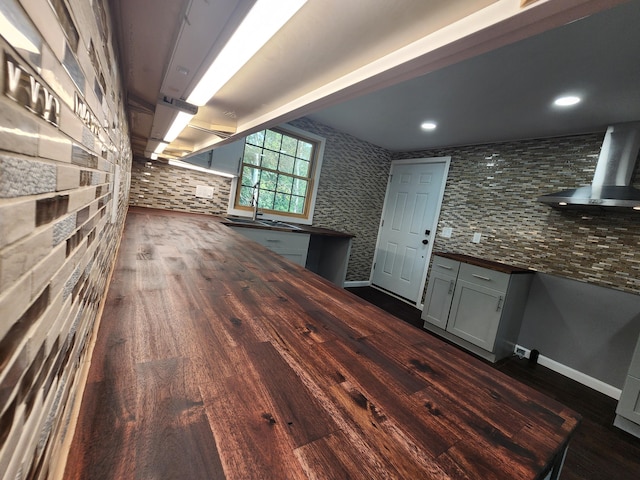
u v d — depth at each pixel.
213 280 1.09
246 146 3.45
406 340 0.81
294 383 0.55
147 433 0.40
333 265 4.00
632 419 1.89
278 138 3.66
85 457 0.35
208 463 0.37
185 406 0.46
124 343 0.60
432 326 3.28
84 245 0.41
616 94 1.92
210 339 0.67
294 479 0.37
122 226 1.68
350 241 3.80
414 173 4.21
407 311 3.82
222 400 0.48
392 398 0.56
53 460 0.32
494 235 3.28
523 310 2.93
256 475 0.36
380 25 0.53
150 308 0.78
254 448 0.40
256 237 3.05
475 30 0.46
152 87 0.96
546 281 2.82
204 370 0.55
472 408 0.56
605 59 1.59
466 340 2.92
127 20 0.57
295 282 1.20
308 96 0.88
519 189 3.10
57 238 0.27
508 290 2.64
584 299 2.60
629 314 2.38
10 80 0.16
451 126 2.97
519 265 3.05
